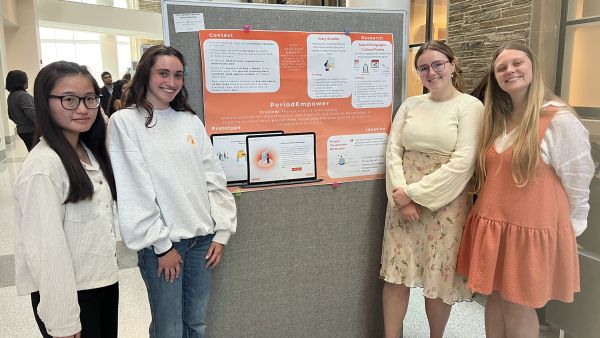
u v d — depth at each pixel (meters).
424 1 5.68
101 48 17.70
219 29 1.70
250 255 1.89
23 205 1.10
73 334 1.14
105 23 12.97
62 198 1.16
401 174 1.83
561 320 2.13
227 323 1.90
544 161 1.51
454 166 1.66
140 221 1.32
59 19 11.99
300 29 1.82
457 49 4.81
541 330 2.30
